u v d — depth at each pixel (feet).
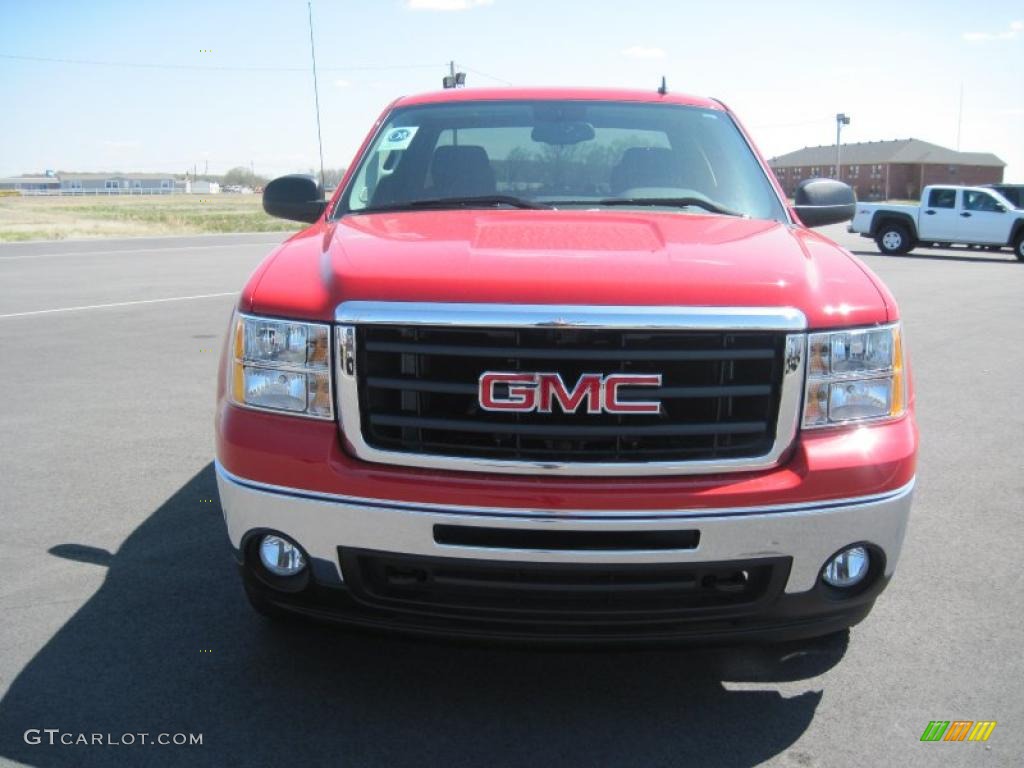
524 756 8.45
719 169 12.53
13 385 23.15
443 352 7.91
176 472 16.48
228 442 8.54
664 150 12.75
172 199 343.67
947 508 15.10
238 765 8.25
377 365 8.12
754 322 7.90
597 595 8.12
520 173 12.42
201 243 86.12
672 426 7.98
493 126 13.17
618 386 7.88
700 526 7.89
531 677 9.79
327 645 10.34
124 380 23.77
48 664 9.88
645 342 7.89
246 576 8.84
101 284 46.47
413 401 8.11
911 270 60.85
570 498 7.83
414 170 12.60
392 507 7.95
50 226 121.29
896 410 8.64
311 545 8.21
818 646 10.44
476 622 8.18
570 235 9.43
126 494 15.30
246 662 9.98
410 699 9.34
